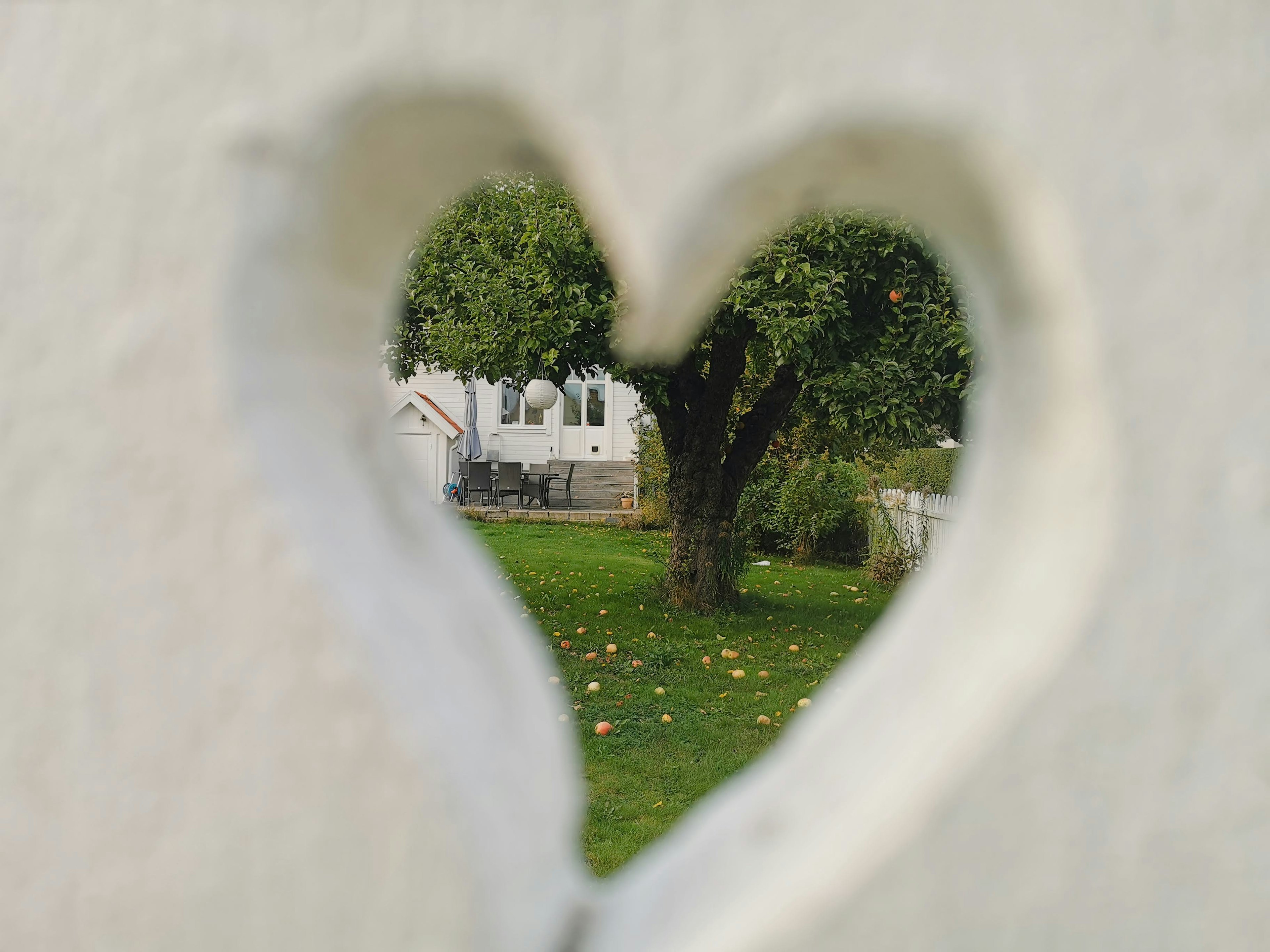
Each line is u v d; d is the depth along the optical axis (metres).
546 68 0.95
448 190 1.15
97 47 1.01
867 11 0.94
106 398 1.02
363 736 1.01
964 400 4.69
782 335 4.57
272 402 1.05
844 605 7.57
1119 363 0.97
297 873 1.03
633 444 18.39
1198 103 0.96
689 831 1.25
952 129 0.95
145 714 1.04
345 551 1.05
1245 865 1.00
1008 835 0.99
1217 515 0.98
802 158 0.98
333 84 0.97
